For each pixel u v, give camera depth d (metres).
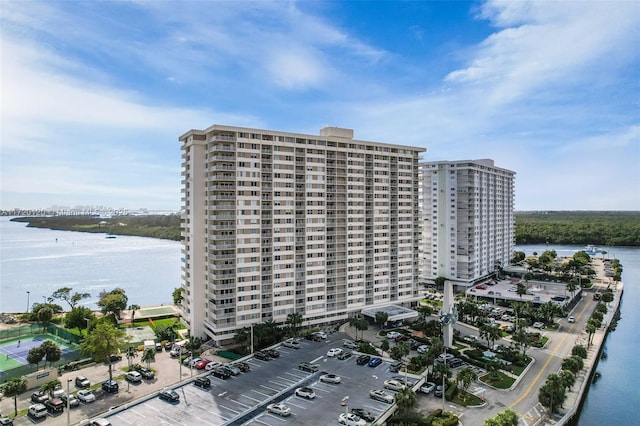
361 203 150.25
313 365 105.88
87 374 103.06
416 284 165.50
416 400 83.44
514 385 97.56
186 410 82.62
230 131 123.06
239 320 123.38
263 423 77.69
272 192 129.25
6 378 99.50
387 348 115.06
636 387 104.44
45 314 148.62
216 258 120.19
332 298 143.38
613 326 157.25
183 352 117.31
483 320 143.25
